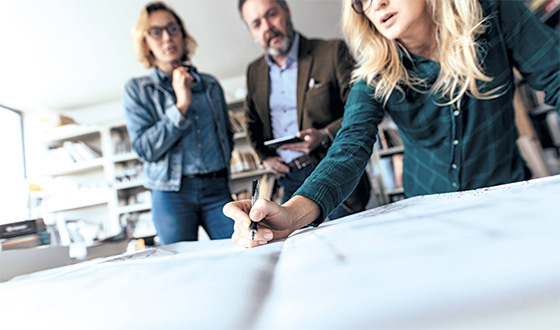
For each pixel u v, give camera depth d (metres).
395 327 0.12
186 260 0.44
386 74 0.82
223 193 1.54
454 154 0.87
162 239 1.43
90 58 3.48
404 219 0.37
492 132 0.84
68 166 4.00
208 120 1.58
